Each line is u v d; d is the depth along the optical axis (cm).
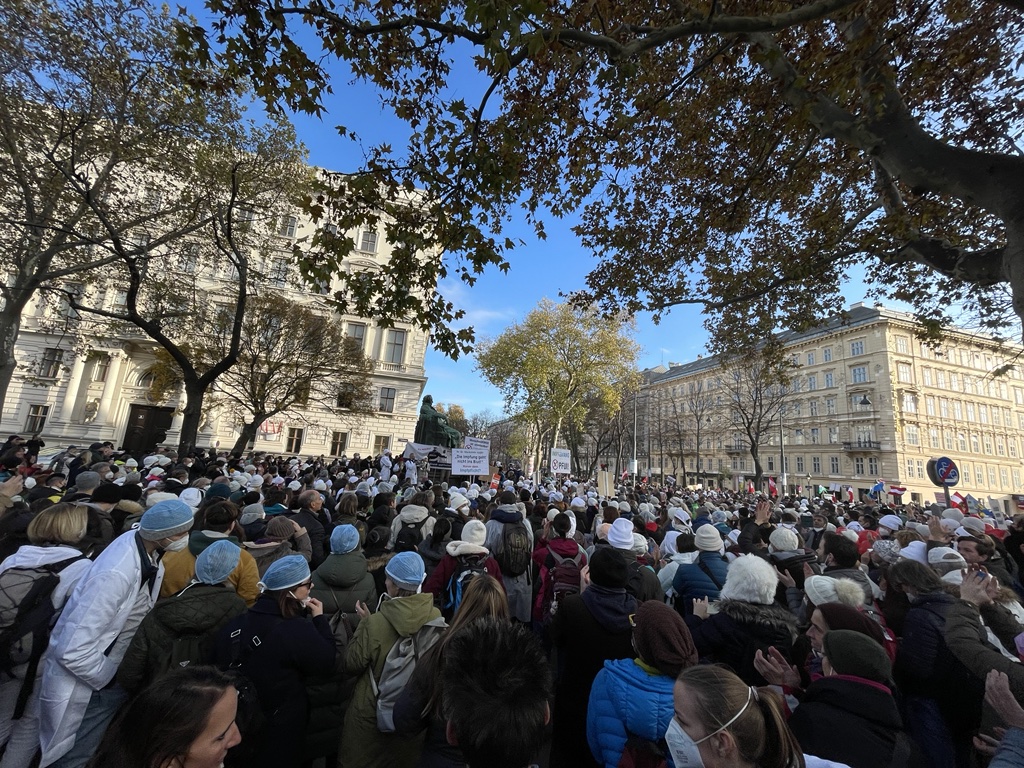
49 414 3098
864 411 4894
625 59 448
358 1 505
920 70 567
